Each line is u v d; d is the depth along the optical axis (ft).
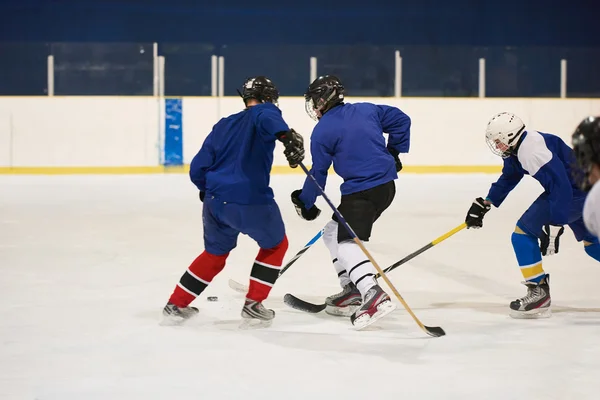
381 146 28.32
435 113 92.48
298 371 22.66
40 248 44.88
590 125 15.58
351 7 123.54
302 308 30.25
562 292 34.06
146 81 90.27
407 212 61.93
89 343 25.64
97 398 20.42
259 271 27.53
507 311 30.48
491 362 23.56
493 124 28.30
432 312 30.27
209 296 32.71
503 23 124.88
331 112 28.55
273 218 27.17
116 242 47.03
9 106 87.30
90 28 119.03
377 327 27.84
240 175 26.66
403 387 21.25
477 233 51.42
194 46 92.12
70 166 88.43
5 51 89.04
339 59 93.20
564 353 24.50
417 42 124.57
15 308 30.60
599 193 15.35
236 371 22.66
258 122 25.96
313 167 28.50
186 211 61.16
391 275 37.83
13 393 20.80
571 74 95.30
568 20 124.88
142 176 87.56
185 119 89.97
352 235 26.50
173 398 20.40
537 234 28.66
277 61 92.99
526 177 92.32
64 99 87.86
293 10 122.52
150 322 28.45
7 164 87.76
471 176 90.58
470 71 94.58
